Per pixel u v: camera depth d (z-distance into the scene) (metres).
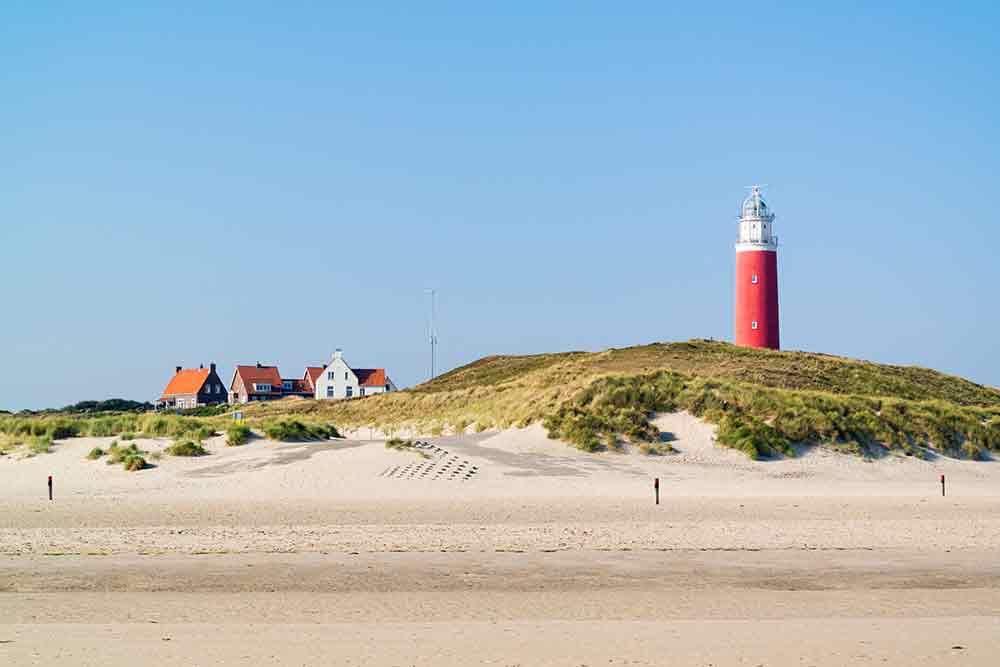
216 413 101.25
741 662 17.25
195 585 23.50
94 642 18.31
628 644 18.34
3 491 38.44
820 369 73.75
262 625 19.80
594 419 49.44
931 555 27.55
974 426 51.19
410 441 46.47
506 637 18.84
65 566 25.44
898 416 51.12
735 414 49.91
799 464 46.34
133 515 33.34
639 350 79.81
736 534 30.61
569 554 27.41
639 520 33.22
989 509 36.62
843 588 23.59
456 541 29.11
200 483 39.91
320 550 27.70
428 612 21.05
